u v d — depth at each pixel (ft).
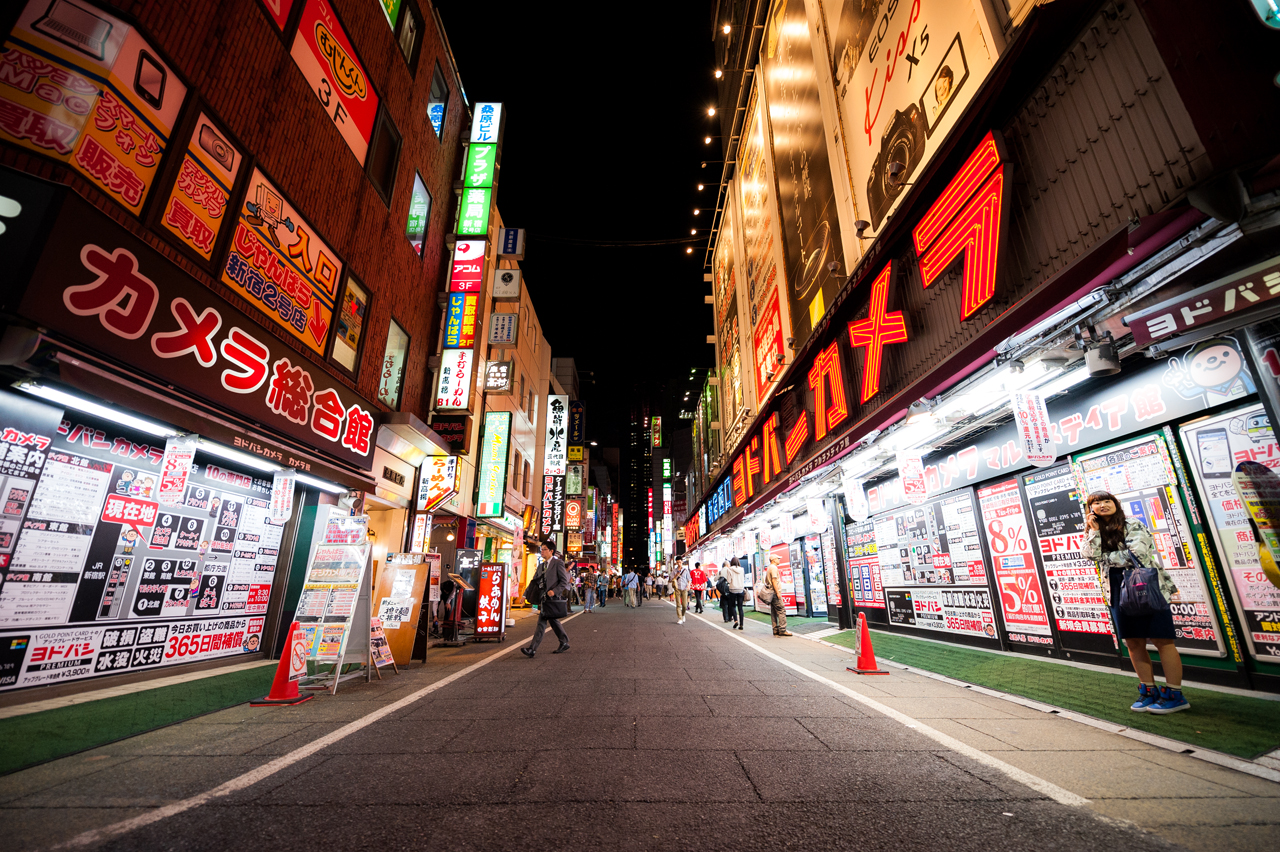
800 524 47.19
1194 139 11.57
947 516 25.77
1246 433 13.34
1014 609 21.39
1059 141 15.49
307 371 22.97
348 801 8.44
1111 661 17.12
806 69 38.01
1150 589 12.84
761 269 52.80
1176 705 12.42
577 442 118.62
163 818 7.74
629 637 34.58
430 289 38.55
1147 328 12.45
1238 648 13.60
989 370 17.28
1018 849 6.80
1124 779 9.18
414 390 35.96
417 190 36.42
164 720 13.42
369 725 13.16
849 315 29.43
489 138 43.14
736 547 68.49
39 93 12.68
